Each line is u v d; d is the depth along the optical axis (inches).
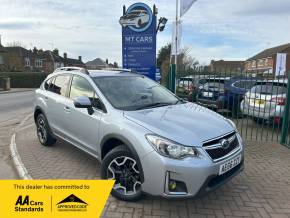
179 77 349.7
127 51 381.7
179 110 181.5
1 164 232.2
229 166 152.3
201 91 374.6
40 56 3070.9
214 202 166.4
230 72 331.0
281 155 247.1
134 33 377.4
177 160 139.9
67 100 217.3
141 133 150.5
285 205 164.6
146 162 145.4
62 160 228.8
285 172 209.9
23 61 2714.1
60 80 238.8
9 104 690.2
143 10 371.6
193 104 206.8
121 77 211.2
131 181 161.5
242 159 167.5
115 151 161.9
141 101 190.2
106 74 210.7
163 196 142.1
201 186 140.5
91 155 191.8
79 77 213.9
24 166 216.4
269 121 324.2
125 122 161.3
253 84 353.4
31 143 278.2
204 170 139.9
